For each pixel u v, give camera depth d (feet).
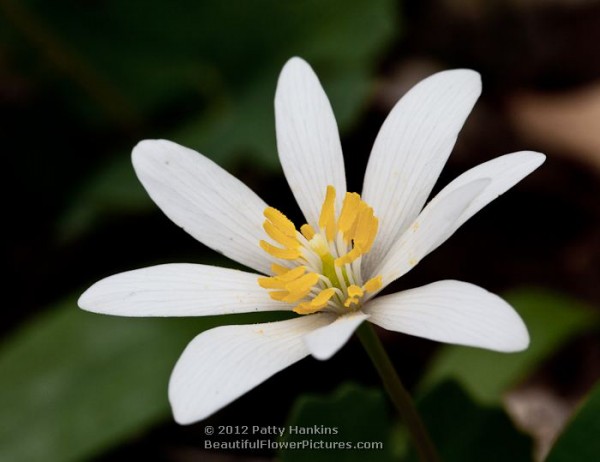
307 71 0.77
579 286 0.99
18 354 0.89
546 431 0.92
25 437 0.87
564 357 0.96
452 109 0.74
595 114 1.01
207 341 0.70
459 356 0.86
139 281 0.72
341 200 0.75
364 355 0.96
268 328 0.72
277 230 0.74
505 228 1.03
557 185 1.02
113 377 0.87
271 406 0.95
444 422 0.80
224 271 0.74
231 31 1.00
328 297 0.72
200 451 0.94
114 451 0.94
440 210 0.70
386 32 0.98
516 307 0.88
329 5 0.99
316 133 0.76
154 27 1.00
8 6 0.99
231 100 1.01
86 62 1.02
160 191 0.75
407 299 0.71
